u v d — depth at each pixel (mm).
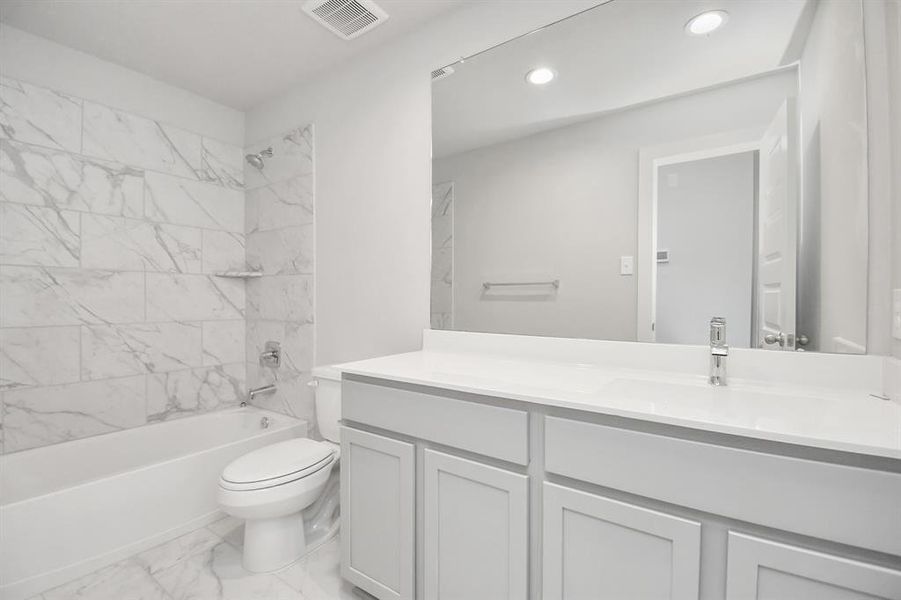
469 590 1123
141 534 1721
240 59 2150
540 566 1021
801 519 721
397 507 1268
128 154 2238
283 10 1772
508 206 1658
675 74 1320
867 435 713
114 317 2184
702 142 1275
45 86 1958
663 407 904
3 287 1846
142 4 1725
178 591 1462
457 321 1794
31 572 1449
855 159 1048
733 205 1229
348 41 1998
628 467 886
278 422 2416
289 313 2484
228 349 2676
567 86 1520
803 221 1125
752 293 1201
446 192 1820
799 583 727
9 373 1858
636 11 1386
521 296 1629
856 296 1053
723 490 785
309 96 2363
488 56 1690
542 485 1011
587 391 1058
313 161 2346
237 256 2729
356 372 1368
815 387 1102
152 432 2240
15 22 1833
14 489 1777
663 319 1345
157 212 2355
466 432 1122
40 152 1944
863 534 677
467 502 1124
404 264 1957
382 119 2025
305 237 2387
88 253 2096
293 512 1604
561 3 1522
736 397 1097
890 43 989
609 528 913
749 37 1203
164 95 2383
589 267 1481
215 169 2619
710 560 809
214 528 1902
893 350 999
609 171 1439
